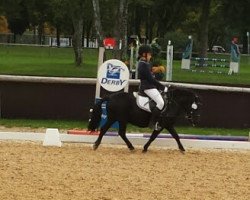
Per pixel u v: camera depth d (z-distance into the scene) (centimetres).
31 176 971
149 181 978
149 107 1278
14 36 8306
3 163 1075
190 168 1126
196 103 1309
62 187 899
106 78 1468
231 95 1759
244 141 1452
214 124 1761
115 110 1292
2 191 853
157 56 2520
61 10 4397
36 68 3638
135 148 1355
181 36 6066
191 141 1413
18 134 1400
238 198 879
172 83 1755
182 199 855
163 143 1405
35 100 1753
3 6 6612
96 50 6084
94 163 1130
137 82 1702
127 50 3378
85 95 1755
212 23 6406
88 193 866
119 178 992
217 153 1338
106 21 5231
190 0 5066
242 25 5128
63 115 1761
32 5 6712
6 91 1748
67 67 3834
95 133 1404
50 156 1183
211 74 4053
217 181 1006
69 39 8575
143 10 6700
